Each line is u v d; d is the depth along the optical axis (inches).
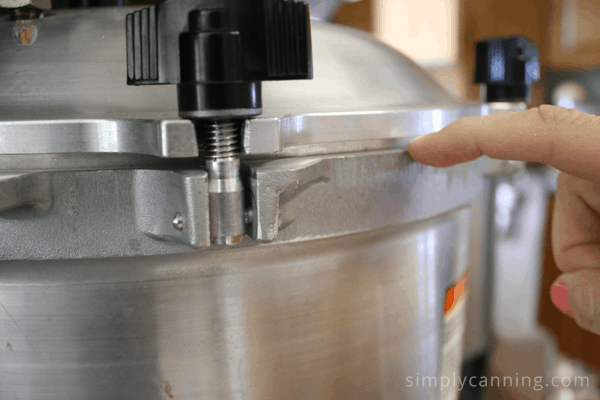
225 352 10.5
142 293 10.1
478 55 16.3
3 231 9.6
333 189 10.8
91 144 9.2
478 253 23.3
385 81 13.6
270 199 8.8
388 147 12.2
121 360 10.3
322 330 11.3
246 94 8.0
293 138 10.0
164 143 8.0
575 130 10.2
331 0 17.8
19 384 10.4
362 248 11.6
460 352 16.3
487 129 11.0
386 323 12.4
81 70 10.6
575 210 13.8
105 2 13.8
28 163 9.9
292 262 10.8
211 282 10.3
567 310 13.9
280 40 8.0
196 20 7.5
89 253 9.7
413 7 50.9
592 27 48.6
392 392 12.8
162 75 8.0
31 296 10.0
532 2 52.1
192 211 8.2
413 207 12.3
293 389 11.2
